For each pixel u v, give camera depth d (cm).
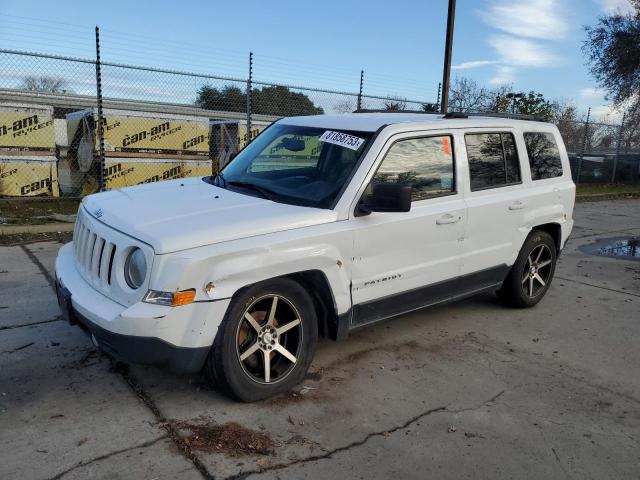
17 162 1127
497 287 542
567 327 545
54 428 322
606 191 2070
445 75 1356
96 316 326
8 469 283
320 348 462
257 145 492
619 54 2348
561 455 327
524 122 559
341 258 384
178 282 315
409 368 433
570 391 410
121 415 339
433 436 339
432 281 459
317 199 396
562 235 600
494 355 468
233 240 338
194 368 335
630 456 330
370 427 345
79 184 1309
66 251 430
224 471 291
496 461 317
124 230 342
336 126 449
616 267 815
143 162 1245
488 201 496
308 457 309
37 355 415
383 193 377
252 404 362
